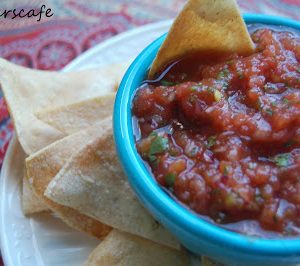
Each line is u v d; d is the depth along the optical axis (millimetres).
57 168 212
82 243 213
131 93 197
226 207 164
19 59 296
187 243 183
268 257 160
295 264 172
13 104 227
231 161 168
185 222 166
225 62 199
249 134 175
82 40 306
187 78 203
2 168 226
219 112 179
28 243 210
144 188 174
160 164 177
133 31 275
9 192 221
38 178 209
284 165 171
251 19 218
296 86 188
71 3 319
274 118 174
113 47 271
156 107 190
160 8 321
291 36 211
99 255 200
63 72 251
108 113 229
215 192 166
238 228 165
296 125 175
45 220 216
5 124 264
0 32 302
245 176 167
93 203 203
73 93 241
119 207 203
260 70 189
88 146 205
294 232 163
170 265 200
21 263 205
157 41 212
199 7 187
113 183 205
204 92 183
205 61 204
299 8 311
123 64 257
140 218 202
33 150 221
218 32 195
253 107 182
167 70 204
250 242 160
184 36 194
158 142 180
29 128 224
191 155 176
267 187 166
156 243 203
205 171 170
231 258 171
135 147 184
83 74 249
